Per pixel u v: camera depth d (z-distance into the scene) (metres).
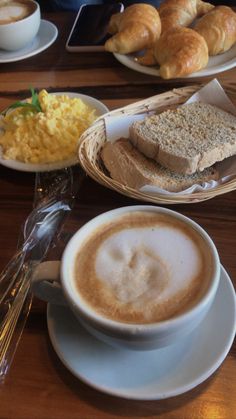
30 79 0.63
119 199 0.41
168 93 0.50
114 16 0.67
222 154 0.43
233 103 0.49
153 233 0.28
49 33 0.71
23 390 0.27
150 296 0.24
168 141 0.43
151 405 0.25
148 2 0.89
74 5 0.95
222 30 0.60
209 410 0.25
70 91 0.59
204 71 0.58
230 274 0.33
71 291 0.24
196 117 0.47
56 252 0.36
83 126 0.48
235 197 0.40
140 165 0.44
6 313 0.31
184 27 0.62
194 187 0.39
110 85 0.59
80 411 0.25
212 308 0.28
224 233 0.36
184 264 0.26
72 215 0.40
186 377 0.25
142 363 0.26
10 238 0.38
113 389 0.24
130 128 0.46
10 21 0.65
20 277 0.33
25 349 0.29
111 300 0.24
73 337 0.27
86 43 0.66
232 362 0.27
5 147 0.47
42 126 0.46
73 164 0.44
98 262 0.26
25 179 0.44
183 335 0.25
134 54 0.64
